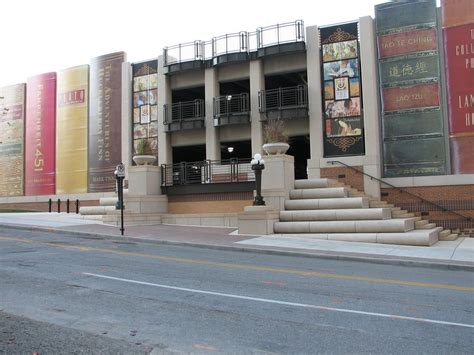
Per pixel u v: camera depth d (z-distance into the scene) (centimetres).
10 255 1212
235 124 2500
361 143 2178
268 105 2453
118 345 524
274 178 1930
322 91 2273
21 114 3186
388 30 2166
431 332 599
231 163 2366
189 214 2134
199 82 2664
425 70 2086
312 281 946
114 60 2866
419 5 2114
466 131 1984
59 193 2988
